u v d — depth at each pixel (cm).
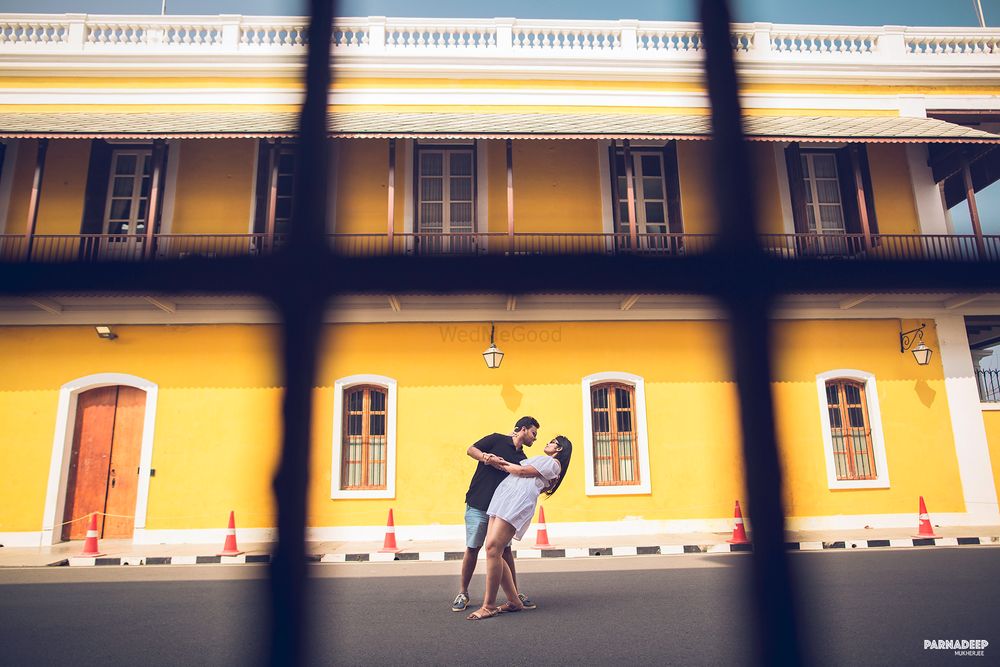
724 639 449
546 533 1045
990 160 1327
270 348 1185
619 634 468
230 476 1145
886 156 1353
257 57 1299
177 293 800
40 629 502
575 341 1224
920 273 439
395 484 1156
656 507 1177
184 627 507
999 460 1238
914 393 1251
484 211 1277
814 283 439
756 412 272
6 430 1134
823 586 647
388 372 1193
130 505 1157
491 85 1339
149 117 1197
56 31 1309
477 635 470
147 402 1161
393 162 1150
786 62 1365
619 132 1116
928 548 990
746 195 281
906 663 384
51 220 1220
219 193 1253
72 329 1173
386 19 1345
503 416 1193
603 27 1380
